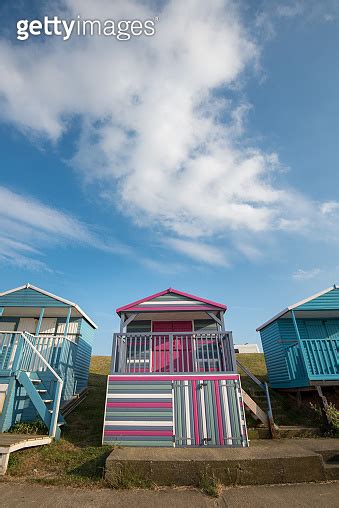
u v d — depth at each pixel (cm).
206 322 1182
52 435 741
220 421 721
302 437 834
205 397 752
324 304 1159
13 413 828
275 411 1032
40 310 1335
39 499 465
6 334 934
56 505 446
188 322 1183
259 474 534
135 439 707
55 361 1097
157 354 1080
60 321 1419
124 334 866
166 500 467
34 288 1308
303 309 1152
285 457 551
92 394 1304
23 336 912
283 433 844
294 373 1088
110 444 701
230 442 698
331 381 963
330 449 643
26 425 807
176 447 689
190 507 444
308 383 970
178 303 999
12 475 561
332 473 549
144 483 520
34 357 1003
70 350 1202
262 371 1672
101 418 943
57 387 801
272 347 1371
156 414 733
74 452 667
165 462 538
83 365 1411
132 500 466
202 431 709
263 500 464
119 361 820
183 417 728
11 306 1276
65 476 554
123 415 736
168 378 778
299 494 483
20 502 454
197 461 539
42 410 789
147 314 1085
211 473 530
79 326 1403
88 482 530
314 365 998
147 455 583
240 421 721
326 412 884
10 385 824
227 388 762
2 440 623
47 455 646
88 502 457
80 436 790
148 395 757
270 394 1202
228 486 519
